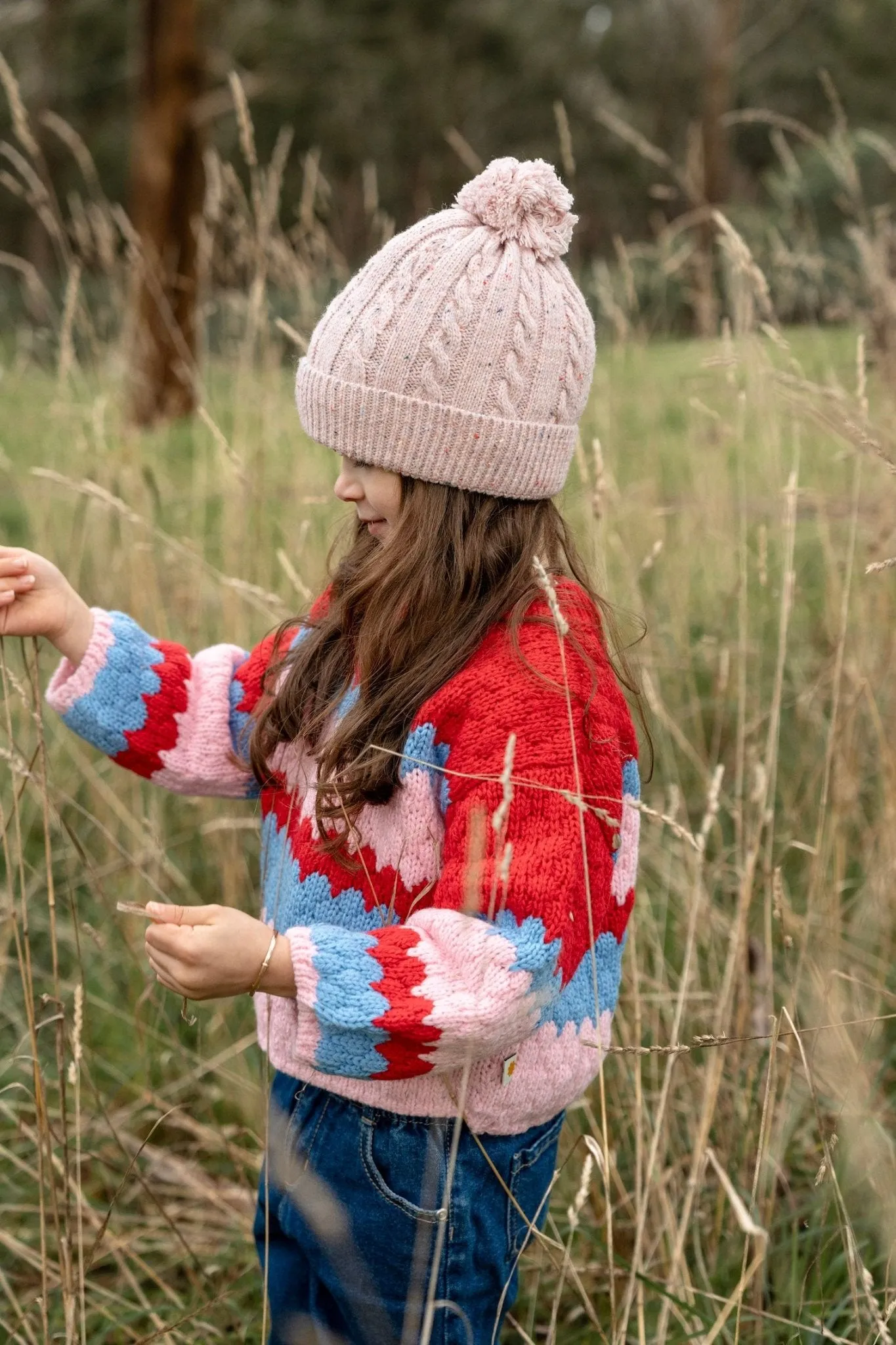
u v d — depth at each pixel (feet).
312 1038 3.60
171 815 8.54
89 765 7.64
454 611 4.06
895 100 75.66
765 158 76.59
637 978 5.86
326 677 4.41
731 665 8.30
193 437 12.07
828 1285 5.28
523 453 4.08
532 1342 4.70
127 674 4.68
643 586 8.95
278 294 9.77
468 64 75.41
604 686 4.08
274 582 8.38
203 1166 6.46
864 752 7.65
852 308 9.10
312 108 66.54
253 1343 5.53
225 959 3.57
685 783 8.07
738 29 69.36
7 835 4.81
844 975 5.52
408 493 4.15
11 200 56.03
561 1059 4.13
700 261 10.64
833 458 7.84
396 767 3.98
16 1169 6.20
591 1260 5.81
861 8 75.77
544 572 3.68
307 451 9.57
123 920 7.31
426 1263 4.17
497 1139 4.18
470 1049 3.57
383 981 3.55
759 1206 5.43
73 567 8.36
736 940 5.59
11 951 7.19
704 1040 4.12
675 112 85.40
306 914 4.20
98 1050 7.15
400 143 73.87
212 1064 6.31
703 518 9.20
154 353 13.14
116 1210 6.23
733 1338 4.99
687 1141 6.13
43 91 57.47
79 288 9.41
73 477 8.95
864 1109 5.17
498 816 3.40
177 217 21.01
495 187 4.03
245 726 4.75
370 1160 4.11
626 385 10.96
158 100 20.71
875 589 7.79
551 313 4.07
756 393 7.97
